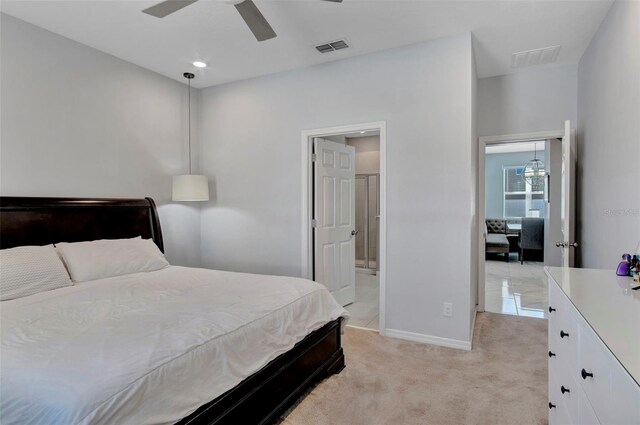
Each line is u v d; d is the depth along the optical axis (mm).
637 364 851
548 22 2857
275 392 2002
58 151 3102
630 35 2236
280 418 2104
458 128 3100
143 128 3838
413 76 3277
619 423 920
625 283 1670
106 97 3475
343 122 3625
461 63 3076
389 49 3375
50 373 1290
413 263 3303
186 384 1453
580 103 3557
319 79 3748
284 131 3979
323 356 2545
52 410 1155
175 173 4219
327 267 4148
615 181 2508
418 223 3275
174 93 4199
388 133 3395
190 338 1610
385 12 2719
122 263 3029
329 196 4191
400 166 3348
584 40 3154
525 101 3910
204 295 2334
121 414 1200
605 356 1036
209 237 4496
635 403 808
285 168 3988
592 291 1525
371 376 2617
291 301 2303
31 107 2918
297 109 3887
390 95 3383
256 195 4176
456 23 2885
